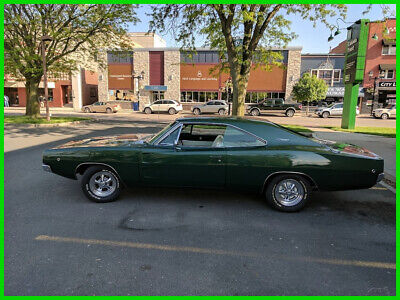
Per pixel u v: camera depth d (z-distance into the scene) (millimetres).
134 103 33656
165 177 4680
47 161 4848
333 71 34469
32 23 15961
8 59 16625
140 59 34219
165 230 3863
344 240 3654
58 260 3123
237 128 4633
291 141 4578
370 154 4586
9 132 13531
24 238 3602
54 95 37469
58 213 4395
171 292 2635
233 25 13031
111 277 2840
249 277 2869
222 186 4629
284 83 32875
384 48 33844
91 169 4762
